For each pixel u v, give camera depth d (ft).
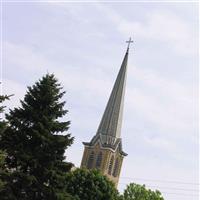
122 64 446.60
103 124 432.66
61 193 142.82
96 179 216.74
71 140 144.25
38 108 147.33
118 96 438.81
